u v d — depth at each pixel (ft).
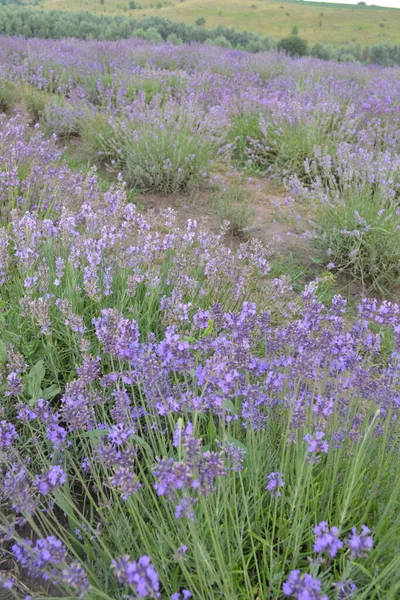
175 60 42.93
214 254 11.91
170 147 20.03
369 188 17.25
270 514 6.75
